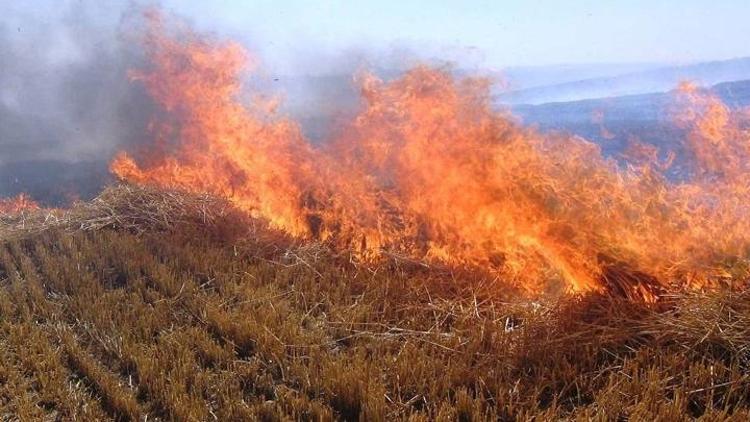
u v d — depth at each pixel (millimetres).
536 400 3564
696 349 3914
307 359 4242
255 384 3982
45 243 7000
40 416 3686
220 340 4629
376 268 5996
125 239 6832
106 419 3658
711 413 3236
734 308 4148
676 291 4699
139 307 5094
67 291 5695
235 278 5750
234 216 7473
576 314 4496
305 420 3596
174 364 4074
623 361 3873
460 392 3564
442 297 5246
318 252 6480
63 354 4480
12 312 5176
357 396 3670
